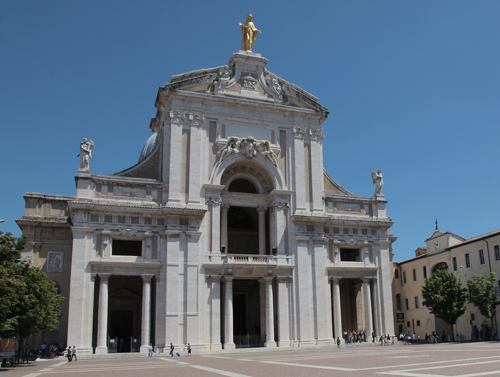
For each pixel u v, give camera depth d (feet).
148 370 94.48
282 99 185.26
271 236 174.60
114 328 170.50
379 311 179.01
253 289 188.24
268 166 176.24
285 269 168.04
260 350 155.02
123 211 155.22
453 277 192.03
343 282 197.47
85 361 133.80
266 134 180.24
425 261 235.40
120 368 102.99
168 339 149.28
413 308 243.40
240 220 201.67
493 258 189.16
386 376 64.39
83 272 147.23
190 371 88.02
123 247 179.32
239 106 177.99
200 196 164.86
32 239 177.27
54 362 133.08
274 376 71.31
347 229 182.39
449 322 188.65
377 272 181.78
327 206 183.62
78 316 143.95
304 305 167.22
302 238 172.24
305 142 184.55
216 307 156.76
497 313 183.32
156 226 158.10
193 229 159.63
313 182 180.75
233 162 172.55
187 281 155.12
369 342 174.40
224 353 149.69
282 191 173.99
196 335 152.15
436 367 73.92
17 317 117.80
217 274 159.43
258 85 183.73
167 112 169.89
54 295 160.15
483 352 105.40
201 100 172.76
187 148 167.73
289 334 164.25
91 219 152.56
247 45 187.62
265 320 165.48
